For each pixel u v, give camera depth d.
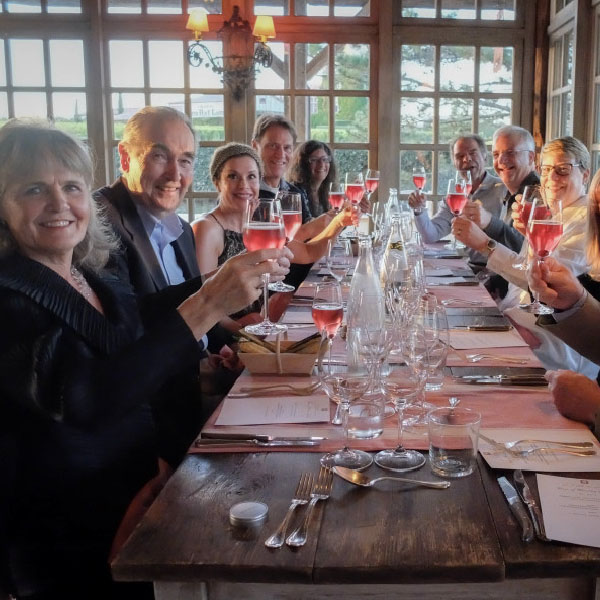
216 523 0.96
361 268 1.84
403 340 1.62
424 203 4.31
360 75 5.25
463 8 5.15
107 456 1.36
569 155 3.09
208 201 5.39
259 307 2.93
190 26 4.65
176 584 0.91
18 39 5.11
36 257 1.42
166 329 1.29
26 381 1.21
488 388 1.49
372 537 0.92
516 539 0.91
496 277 3.93
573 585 0.92
